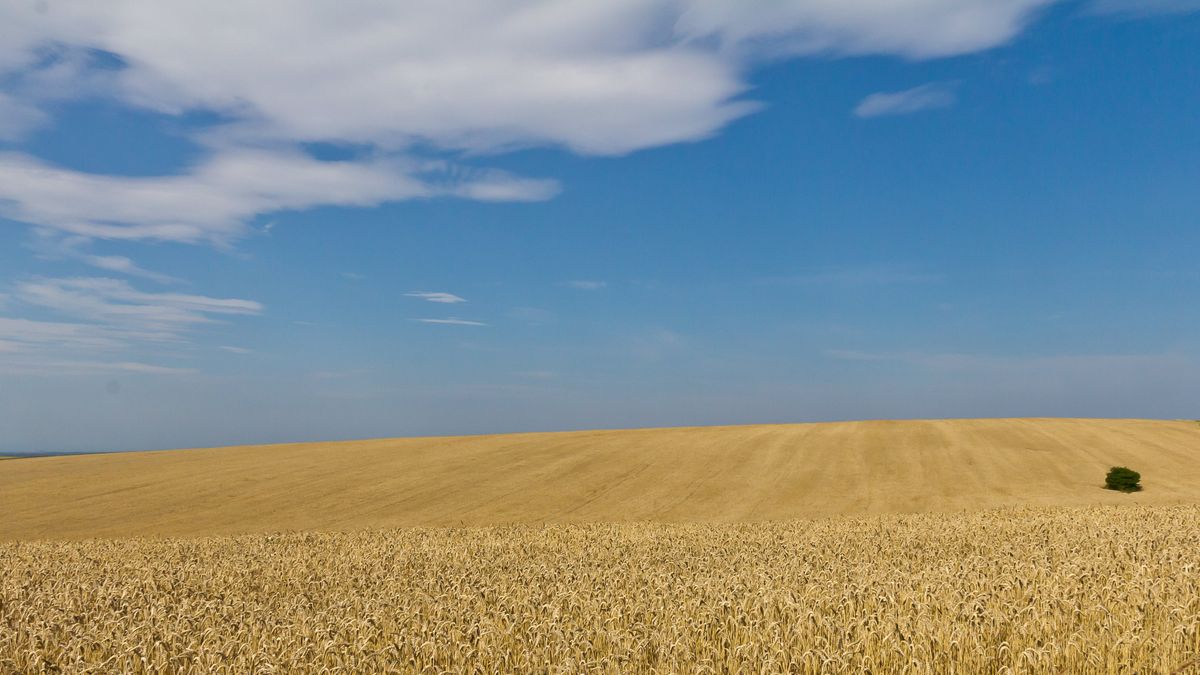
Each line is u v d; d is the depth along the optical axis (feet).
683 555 72.13
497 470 175.63
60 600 51.96
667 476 164.76
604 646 35.76
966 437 190.80
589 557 72.43
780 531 92.68
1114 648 31.91
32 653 36.04
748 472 165.58
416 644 35.17
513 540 92.12
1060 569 48.65
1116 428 200.34
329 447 216.13
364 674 33.04
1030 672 31.96
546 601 45.68
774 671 30.81
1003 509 116.06
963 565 53.78
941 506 133.59
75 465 193.88
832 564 59.00
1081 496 139.03
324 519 135.23
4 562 78.23
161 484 167.53
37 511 143.43
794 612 39.37
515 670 32.89
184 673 34.32
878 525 95.91
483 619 38.45
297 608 45.88
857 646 32.99
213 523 132.98
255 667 33.55
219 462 194.18
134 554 85.15
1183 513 97.91
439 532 104.12
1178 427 201.46
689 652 33.47
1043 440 185.88
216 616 44.04
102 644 37.37
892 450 179.32
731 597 42.29
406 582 59.77
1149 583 42.45
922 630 34.12
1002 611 38.22
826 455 177.06
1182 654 32.73
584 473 170.09
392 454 199.00
